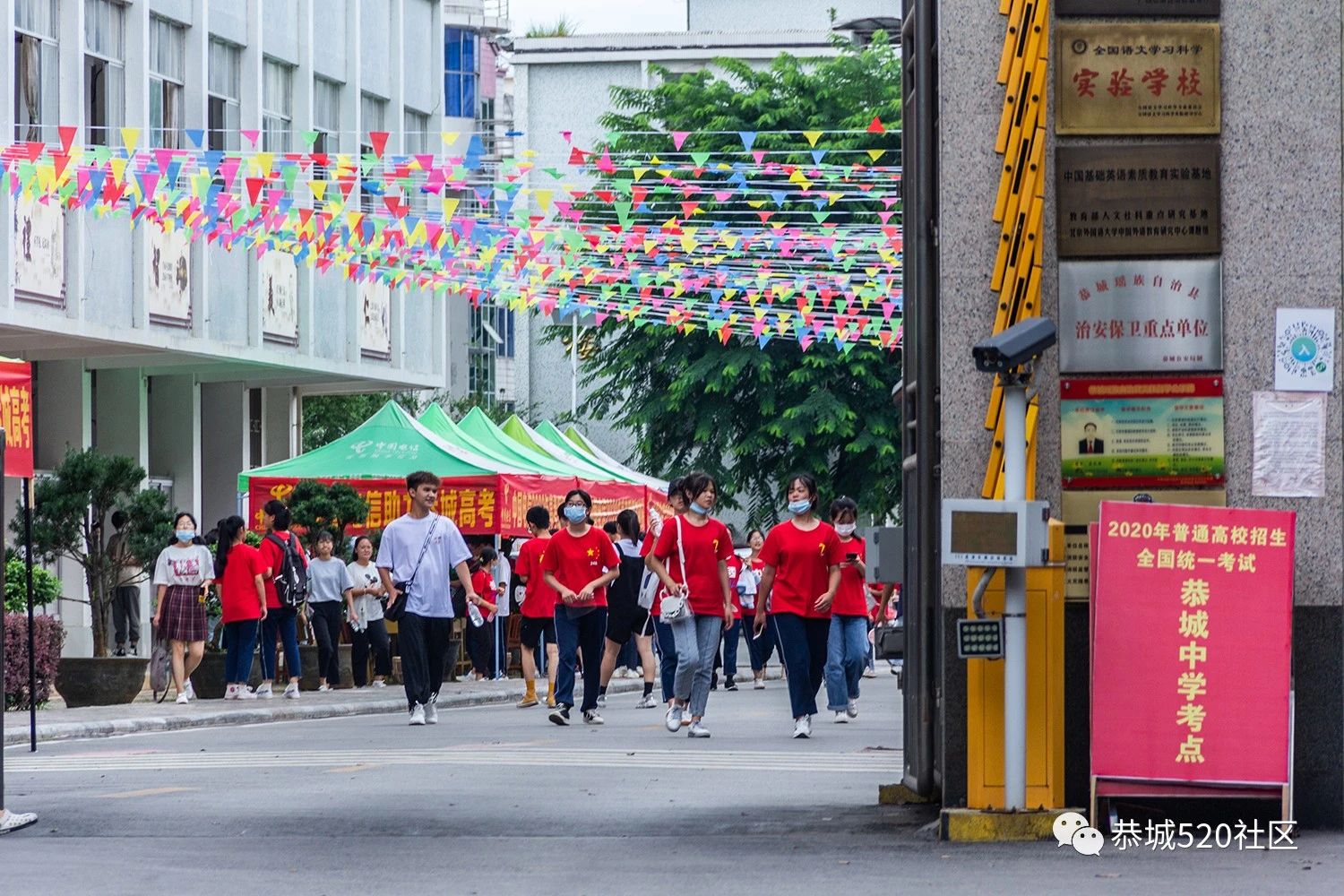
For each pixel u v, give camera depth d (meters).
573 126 120.19
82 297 51.38
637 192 32.22
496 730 32.62
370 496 54.09
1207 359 16.05
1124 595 15.38
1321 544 16.03
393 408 56.00
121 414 59.69
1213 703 15.36
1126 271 16.05
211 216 37.78
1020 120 15.82
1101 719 15.38
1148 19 16.09
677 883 14.20
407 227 33.78
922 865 14.72
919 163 16.88
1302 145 16.05
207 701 43.06
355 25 68.31
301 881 14.64
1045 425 16.06
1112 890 13.45
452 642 52.81
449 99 121.56
